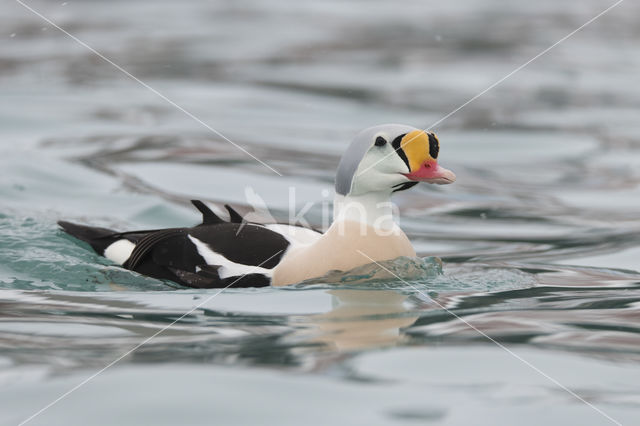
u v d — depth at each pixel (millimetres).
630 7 34344
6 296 8180
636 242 10812
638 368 6133
